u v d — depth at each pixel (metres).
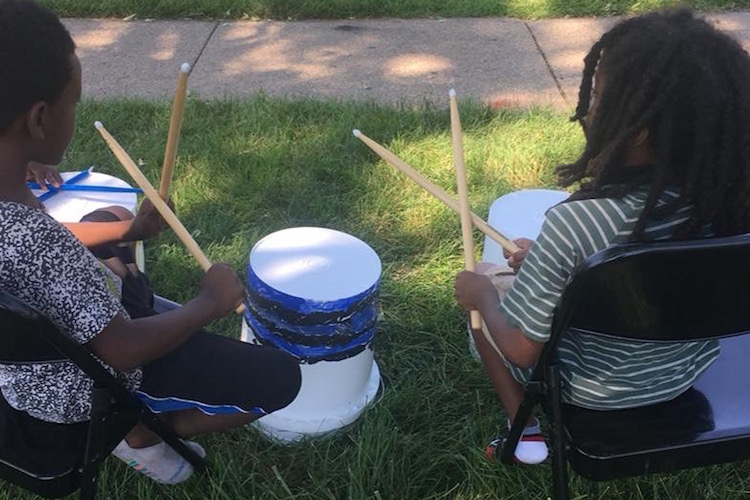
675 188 1.38
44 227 1.30
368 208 3.06
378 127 3.57
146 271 2.68
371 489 1.89
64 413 1.48
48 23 1.33
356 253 2.10
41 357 1.33
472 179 3.23
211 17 5.00
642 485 1.92
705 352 1.63
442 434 2.09
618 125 1.38
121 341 1.37
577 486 1.89
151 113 3.73
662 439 1.51
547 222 1.41
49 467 1.45
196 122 3.61
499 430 2.07
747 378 1.67
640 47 1.33
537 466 1.92
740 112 1.31
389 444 1.98
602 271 1.25
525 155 3.36
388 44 4.67
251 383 1.60
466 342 2.42
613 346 1.53
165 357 1.59
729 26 4.79
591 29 4.87
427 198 3.11
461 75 4.30
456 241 2.87
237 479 1.89
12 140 1.34
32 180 2.34
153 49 4.56
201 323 1.49
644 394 1.57
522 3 5.11
